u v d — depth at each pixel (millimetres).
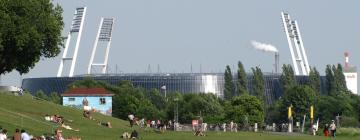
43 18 148125
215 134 144875
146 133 133750
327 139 129000
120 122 176500
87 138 110750
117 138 115000
